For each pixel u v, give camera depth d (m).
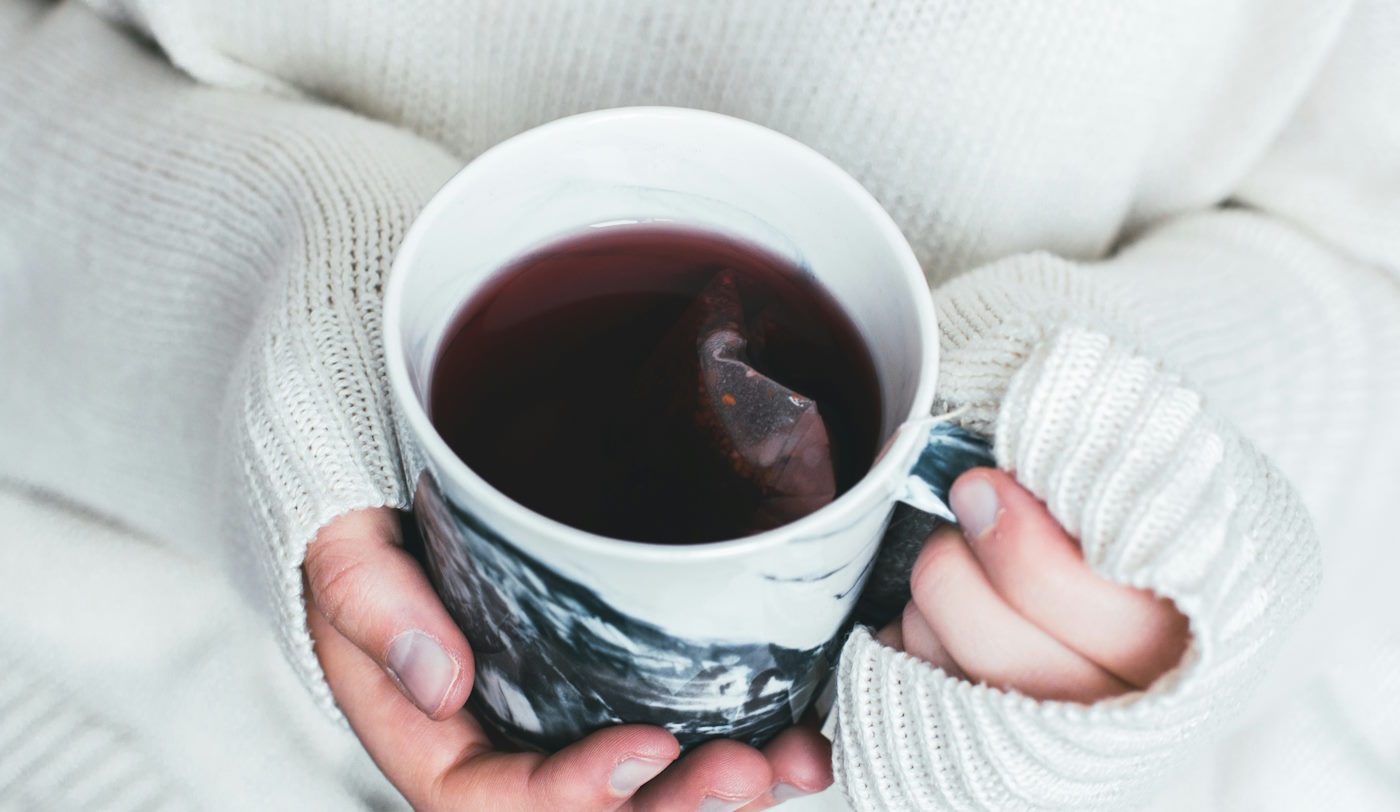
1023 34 0.33
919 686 0.27
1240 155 0.39
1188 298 0.35
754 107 0.36
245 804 0.42
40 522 0.45
